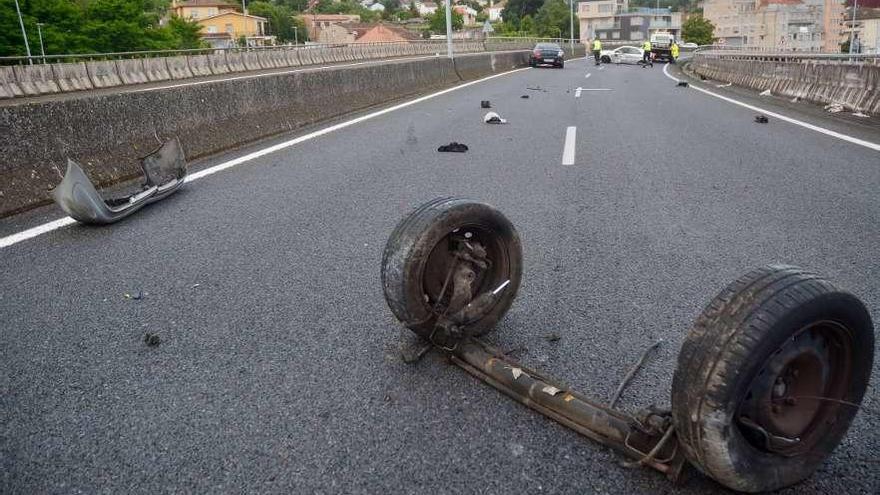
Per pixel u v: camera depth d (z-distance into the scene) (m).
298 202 6.05
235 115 9.49
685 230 4.96
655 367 2.89
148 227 5.34
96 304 3.78
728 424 1.85
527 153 8.42
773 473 2.00
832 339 2.04
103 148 6.92
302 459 2.33
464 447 2.37
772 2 159.00
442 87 20.78
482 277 3.08
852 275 3.94
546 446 2.36
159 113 7.87
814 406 2.06
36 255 4.69
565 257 4.40
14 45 55.34
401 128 10.91
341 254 4.57
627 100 16.25
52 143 6.32
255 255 4.59
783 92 16.44
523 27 139.12
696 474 2.21
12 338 3.36
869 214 5.27
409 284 2.76
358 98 14.12
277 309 3.65
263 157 8.36
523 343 3.14
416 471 2.25
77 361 3.10
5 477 2.28
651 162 7.74
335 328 3.39
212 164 7.95
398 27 139.00
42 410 2.69
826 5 158.88
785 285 1.88
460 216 2.82
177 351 3.18
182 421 2.59
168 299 3.83
